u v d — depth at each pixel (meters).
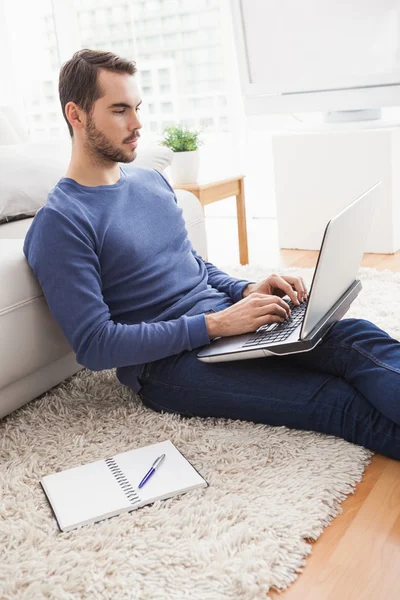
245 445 1.50
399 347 1.49
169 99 4.46
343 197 3.31
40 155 2.36
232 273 3.00
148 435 1.60
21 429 1.69
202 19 4.20
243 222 3.23
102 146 1.61
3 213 2.18
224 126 4.36
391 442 1.43
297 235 3.52
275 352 1.45
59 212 1.55
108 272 1.65
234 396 1.57
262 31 3.35
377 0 3.04
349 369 1.51
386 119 3.44
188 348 1.57
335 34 3.18
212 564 1.14
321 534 1.23
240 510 1.28
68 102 1.61
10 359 1.61
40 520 1.30
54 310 1.56
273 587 1.10
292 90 3.38
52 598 1.09
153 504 1.32
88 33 4.57
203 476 1.40
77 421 1.71
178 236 1.82
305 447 1.49
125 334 1.54
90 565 1.16
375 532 1.22
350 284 1.69
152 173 1.89
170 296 1.72
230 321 1.56
